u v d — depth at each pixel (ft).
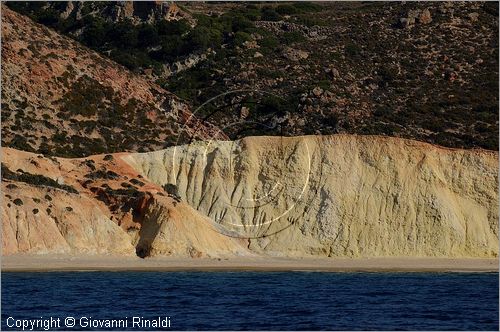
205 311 408.26
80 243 569.64
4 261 539.29
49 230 563.89
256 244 627.05
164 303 428.15
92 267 549.54
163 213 596.29
